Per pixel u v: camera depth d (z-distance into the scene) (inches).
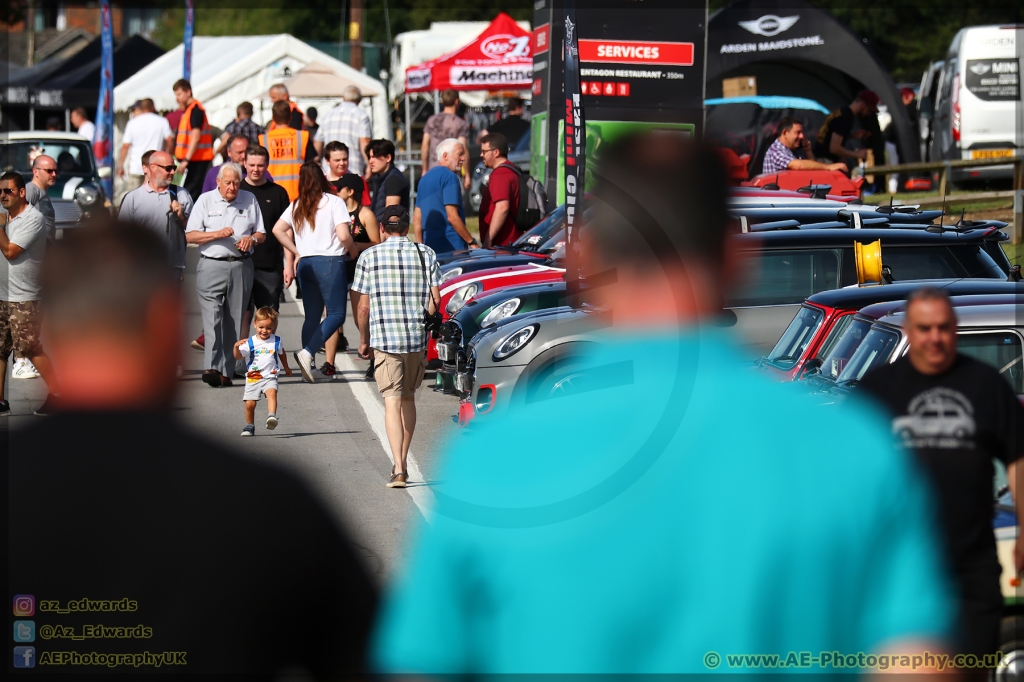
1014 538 553.6
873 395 560.4
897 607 232.7
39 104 4581.7
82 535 263.9
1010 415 539.5
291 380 1630.2
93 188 1937.7
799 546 230.7
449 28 5059.1
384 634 258.1
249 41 4311.0
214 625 266.1
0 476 265.7
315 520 278.4
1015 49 2942.9
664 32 2341.3
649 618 232.7
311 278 1590.8
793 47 3132.4
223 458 273.0
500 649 237.6
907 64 6245.1
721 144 244.2
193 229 1540.4
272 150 2140.7
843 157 2647.6
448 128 2486.5
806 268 1192.2
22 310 1291.8
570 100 1535.4
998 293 873.5
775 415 235.9
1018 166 2491.4
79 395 269.6
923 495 238.2
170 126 2709.2
